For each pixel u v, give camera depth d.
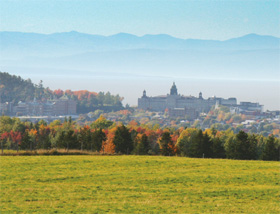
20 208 60.50
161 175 86.62
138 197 68.50
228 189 74.69
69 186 75.31
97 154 118.12
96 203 63.72
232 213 59.81
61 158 105.81
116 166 97.25
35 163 97.94
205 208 62.25
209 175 87.19
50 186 75.12
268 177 86.00
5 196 67.25
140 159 108.06
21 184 76.44
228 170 94.38
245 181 82.19
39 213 58.19
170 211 60.19
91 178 82.75
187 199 67.69
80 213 58.59
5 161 99.44
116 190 73.06
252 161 111.00
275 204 65.50
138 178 83.19
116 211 59.72
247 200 67.75
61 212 58.88
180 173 89.25
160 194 70.62
